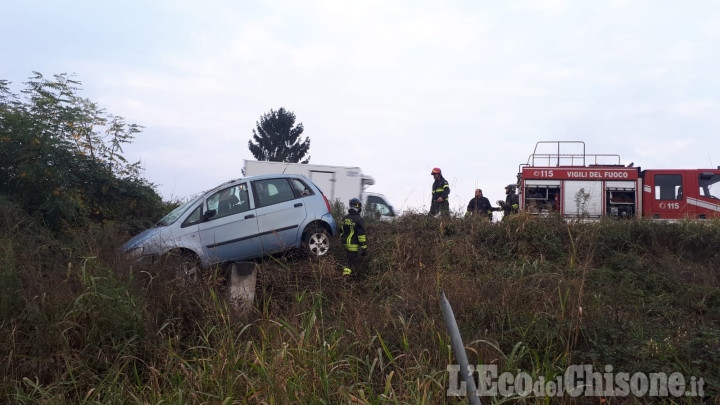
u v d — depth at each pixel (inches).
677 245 433.1
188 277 324.8
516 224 440.1
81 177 468.4
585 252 415.8
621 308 298.2
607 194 698.2
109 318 271.7
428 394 214.2
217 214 400.2
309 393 210.5
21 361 249.1
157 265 329.1
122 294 285.0
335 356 243.4
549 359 248.4
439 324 272.1
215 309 288.2
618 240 433.1
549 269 373.7
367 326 275.0
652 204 692.7
